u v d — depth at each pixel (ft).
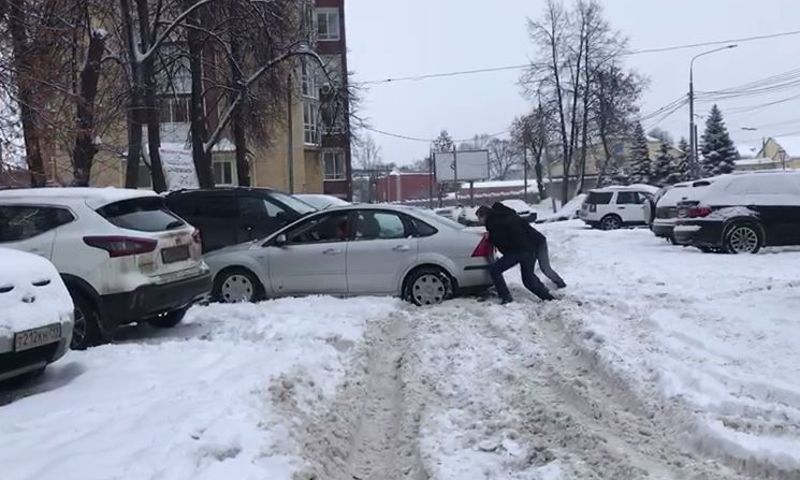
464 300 32.81
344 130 92.99
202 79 68.49
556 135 168.45
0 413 17.39
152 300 25.46
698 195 49.21
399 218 33.65
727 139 229.45
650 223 60.59
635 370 19.74
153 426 15.39
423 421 17.20
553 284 35.88
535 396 18.70
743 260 42.96
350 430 17.22
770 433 14.96
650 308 28.09
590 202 98.17
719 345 21.56
